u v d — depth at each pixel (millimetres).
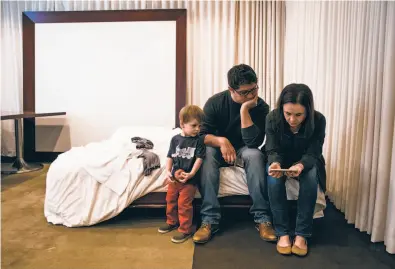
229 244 1541
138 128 2912
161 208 1881
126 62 3465
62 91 3525
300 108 1378
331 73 2166
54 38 3486
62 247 1501
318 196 1635
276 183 1484
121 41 3445
